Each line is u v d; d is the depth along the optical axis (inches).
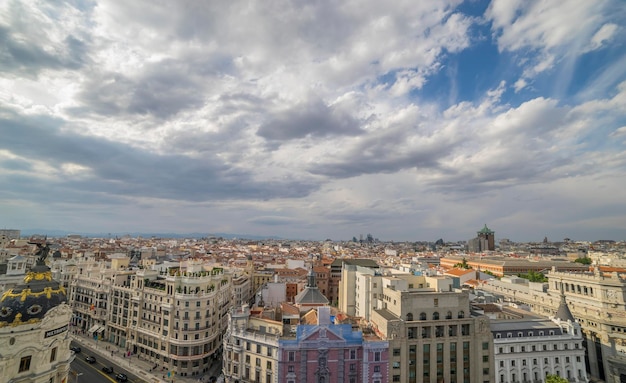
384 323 4431.6
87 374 5187.0
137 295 6299.2
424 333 4426.7
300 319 5044.3
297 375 4175.7
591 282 5502.0
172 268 6801.2
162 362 5644.7
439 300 4552.2
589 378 5201.8
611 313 5123.0
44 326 2940.5
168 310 5679.1
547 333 4778.5
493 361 4525.1
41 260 3255.4
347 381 4215.1
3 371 2709.2
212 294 5841.5
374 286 5349.4
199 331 5565.9
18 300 2930.6
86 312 7352.4
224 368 4756.4
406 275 5452.8
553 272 6382.9
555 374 4655.5
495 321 4911.4
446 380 4375.0
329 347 4232.3
